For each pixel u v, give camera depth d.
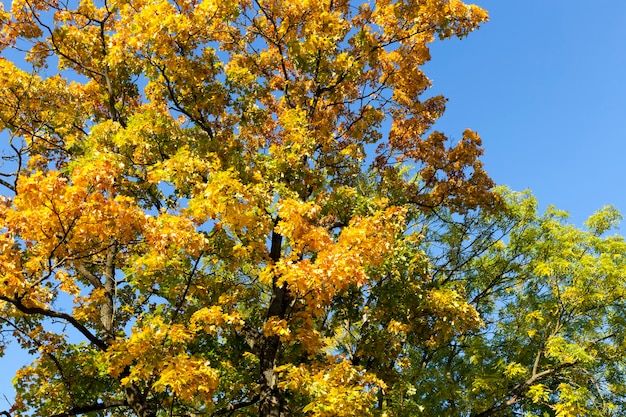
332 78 10.27
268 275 7.08
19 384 7.66
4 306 7.44
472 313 8.87
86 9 10.70
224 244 7.77
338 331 10.59
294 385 6.77
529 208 14.45
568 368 11.50
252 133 10.85
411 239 9.73
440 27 10.26
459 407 11.48
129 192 8.78
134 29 8.47
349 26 10.58
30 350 7.77
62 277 7.79
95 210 5.75
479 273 14.77
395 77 11.17
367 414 6.64
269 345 8.42
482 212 14.27
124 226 6.06
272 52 10.59
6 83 9.29
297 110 9.13
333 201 9.29
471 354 12.66
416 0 10.11
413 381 10.48
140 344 6.12
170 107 9.46
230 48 10.45
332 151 10.24
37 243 6.25
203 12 8.48
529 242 14.37
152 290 8.26
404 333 9.28
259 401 8.12
